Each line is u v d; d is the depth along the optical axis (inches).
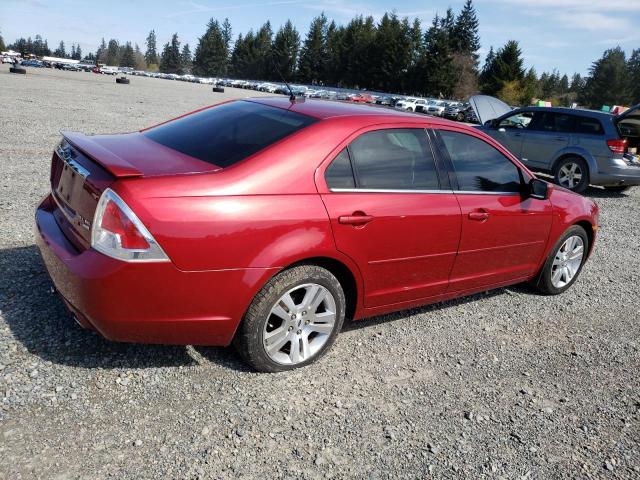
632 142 448.5
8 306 136.6
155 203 103.0
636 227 341.4
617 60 3988.7
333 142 126.7
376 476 98.8
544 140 448.5
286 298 121.0
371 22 3946.9
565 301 200.5
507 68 2763.3
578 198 201.3
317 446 104.3
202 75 5152.6
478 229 157.1
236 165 115.4
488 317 177.2
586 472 107.7
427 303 158.1
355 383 127.3
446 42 3176.7
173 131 142.6
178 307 107.9
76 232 113.7
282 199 116.0
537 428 119.8
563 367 149.3
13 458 90.5
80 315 108.5
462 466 104.6
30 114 547.5
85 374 115.4
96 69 3777.1
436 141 150.8
